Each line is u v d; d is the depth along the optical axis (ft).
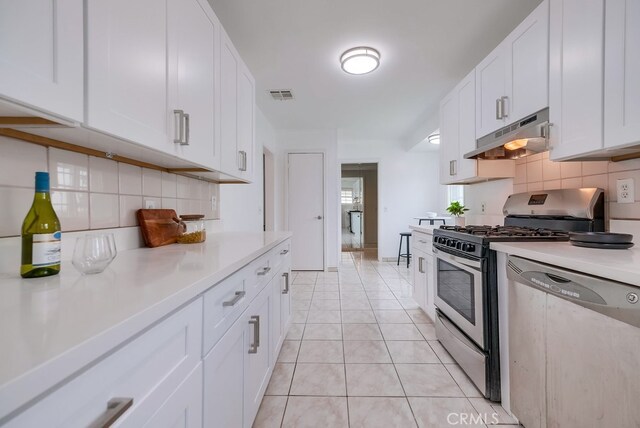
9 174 2.67
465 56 7.80
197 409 2.40
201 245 4.73
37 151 2.92
